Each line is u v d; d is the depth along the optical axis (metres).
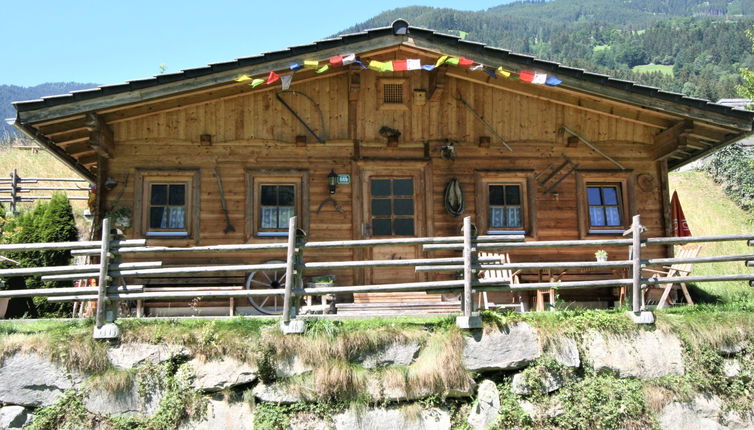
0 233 14.75
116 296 7.69
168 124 11.27
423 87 11.68
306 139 11.45
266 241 11.18
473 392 7.71
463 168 11.67
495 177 11.73
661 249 11.89
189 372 7.50
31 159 23.42
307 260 11.22
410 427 7.52
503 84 11.59
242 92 11.22
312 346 7.60
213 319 7.92
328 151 11.50
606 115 11.98
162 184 11.31
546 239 11.65
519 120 11.87
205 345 7.58
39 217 15.21
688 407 7.92
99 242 7.80
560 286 8.11
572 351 7.93
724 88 59.09
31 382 7.36
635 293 8.20
